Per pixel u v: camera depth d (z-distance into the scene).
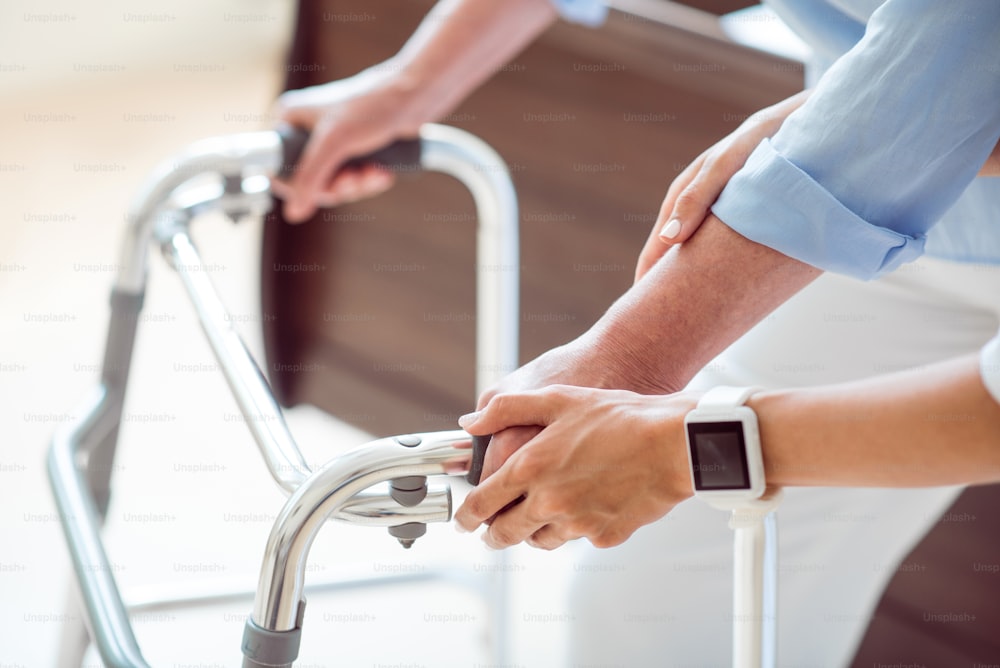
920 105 0.75
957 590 1.75
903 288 1.12
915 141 0.76
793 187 0.77
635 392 0.80
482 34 1.34
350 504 0.74
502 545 0.79
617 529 0.75
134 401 2.47
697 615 1.23
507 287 1.43
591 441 0.73
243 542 2.11
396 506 0.75
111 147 3.62
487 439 0.76
